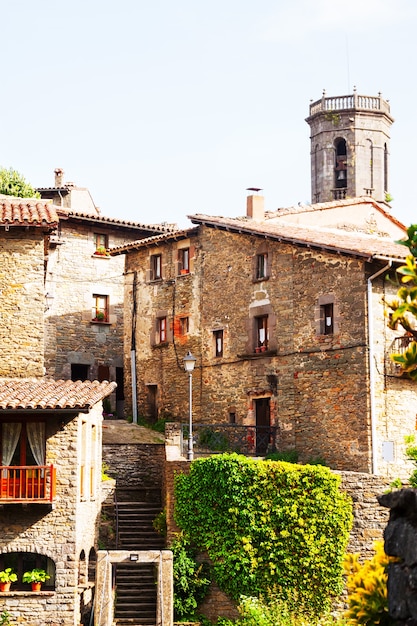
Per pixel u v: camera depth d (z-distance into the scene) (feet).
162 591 77.87
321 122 167.22
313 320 97.81
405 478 91.40
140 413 122.62
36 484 74.95
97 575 77.05
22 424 76.79
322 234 105.29
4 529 75.56
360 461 90.89
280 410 100.48
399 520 21.43
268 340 103.45
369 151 166.30
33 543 75.41
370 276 92.32
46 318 133.28
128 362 125.90
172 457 94.22
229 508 83.41
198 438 106.22
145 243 122.62
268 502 83.05
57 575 75.36
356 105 165.48
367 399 91.04
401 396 92.48
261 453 100.99
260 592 82.02
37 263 87.86
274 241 103.45
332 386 94.84
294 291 100.42
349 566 23.81
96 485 88.38
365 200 121.90
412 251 22.21
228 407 107.76
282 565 82.17
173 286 119.03
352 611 22.36
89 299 137.49
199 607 83.15
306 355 98.07
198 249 115.55
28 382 83.15
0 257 87.71
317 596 81.66
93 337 137.18
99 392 79.41
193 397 113.29
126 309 127.03
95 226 139.03
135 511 94.48
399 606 20.92
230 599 82.89
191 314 115.55
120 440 107.55
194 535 84.94
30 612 74.90
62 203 148.97
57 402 74.84
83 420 80.53
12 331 86.94
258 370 103.96
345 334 94.02
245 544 82.58
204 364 112.37
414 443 92.32
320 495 82.43
